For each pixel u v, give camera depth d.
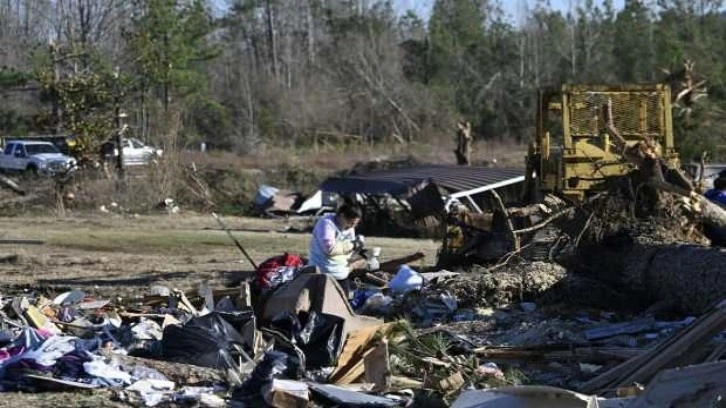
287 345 11.06
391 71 77.69
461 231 18.53
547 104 19.53
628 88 18.34
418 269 18.67
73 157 46.62
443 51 85.00
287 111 75.94
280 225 37.59
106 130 46.62
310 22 95.25
